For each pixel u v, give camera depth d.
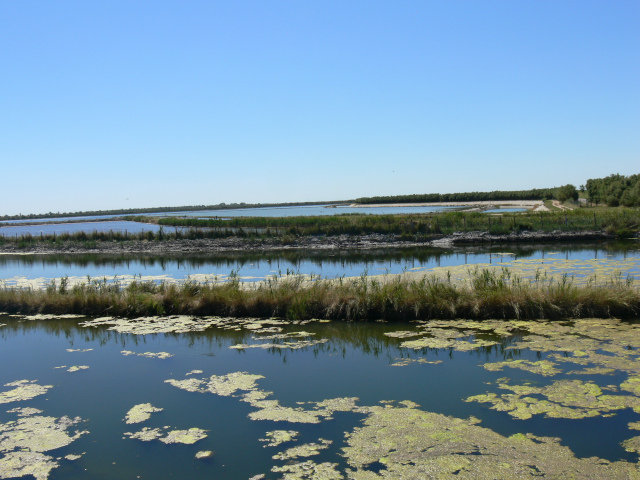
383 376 8.48
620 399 7.12
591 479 5.20
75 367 9.44
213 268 23.58
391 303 12.30
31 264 27.77
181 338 11.28
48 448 6.32
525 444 5.97
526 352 9.32
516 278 14.19
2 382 8.71
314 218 44.22
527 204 90.88
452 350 9.70
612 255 23.33
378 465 5.62
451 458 5.69
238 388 8.13
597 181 67.31
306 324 12.09
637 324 10.82
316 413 7.07
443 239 32.94
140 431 6.72
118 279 20.23
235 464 5.79
